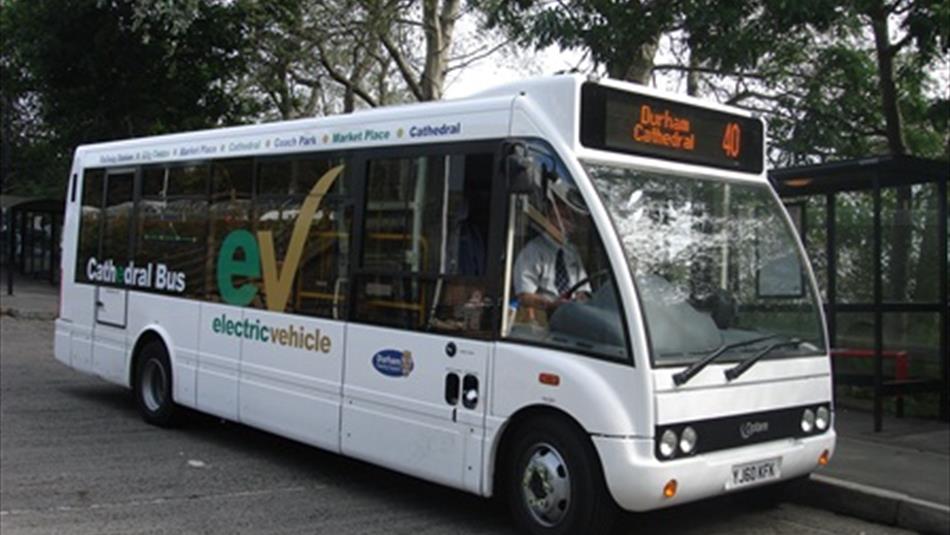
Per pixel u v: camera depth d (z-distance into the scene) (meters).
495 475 5.66
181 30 16.81
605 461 5.03
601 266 5.24
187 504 6.23
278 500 6.43
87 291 9.80
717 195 5.98
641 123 5.73
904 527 6.18
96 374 9.59
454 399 5.84
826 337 6.20
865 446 7.99
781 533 6.02
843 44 13.73
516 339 5.55
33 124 33.19
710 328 5.47
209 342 8.04
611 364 5.10
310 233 7.11
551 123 5.55
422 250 6.18
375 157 6.61
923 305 9.17
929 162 8.72
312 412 6.91
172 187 8.72
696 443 5.17
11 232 22.28
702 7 9.16
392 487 6.89
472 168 5.90
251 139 7.83
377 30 17.86
